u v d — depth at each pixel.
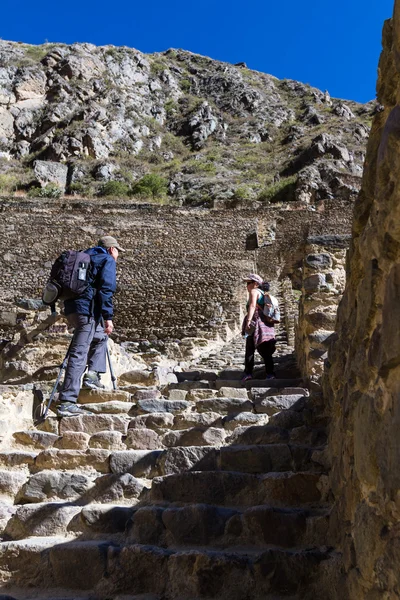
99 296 5.52
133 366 9.98
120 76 70.31
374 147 3.00
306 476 3.82
